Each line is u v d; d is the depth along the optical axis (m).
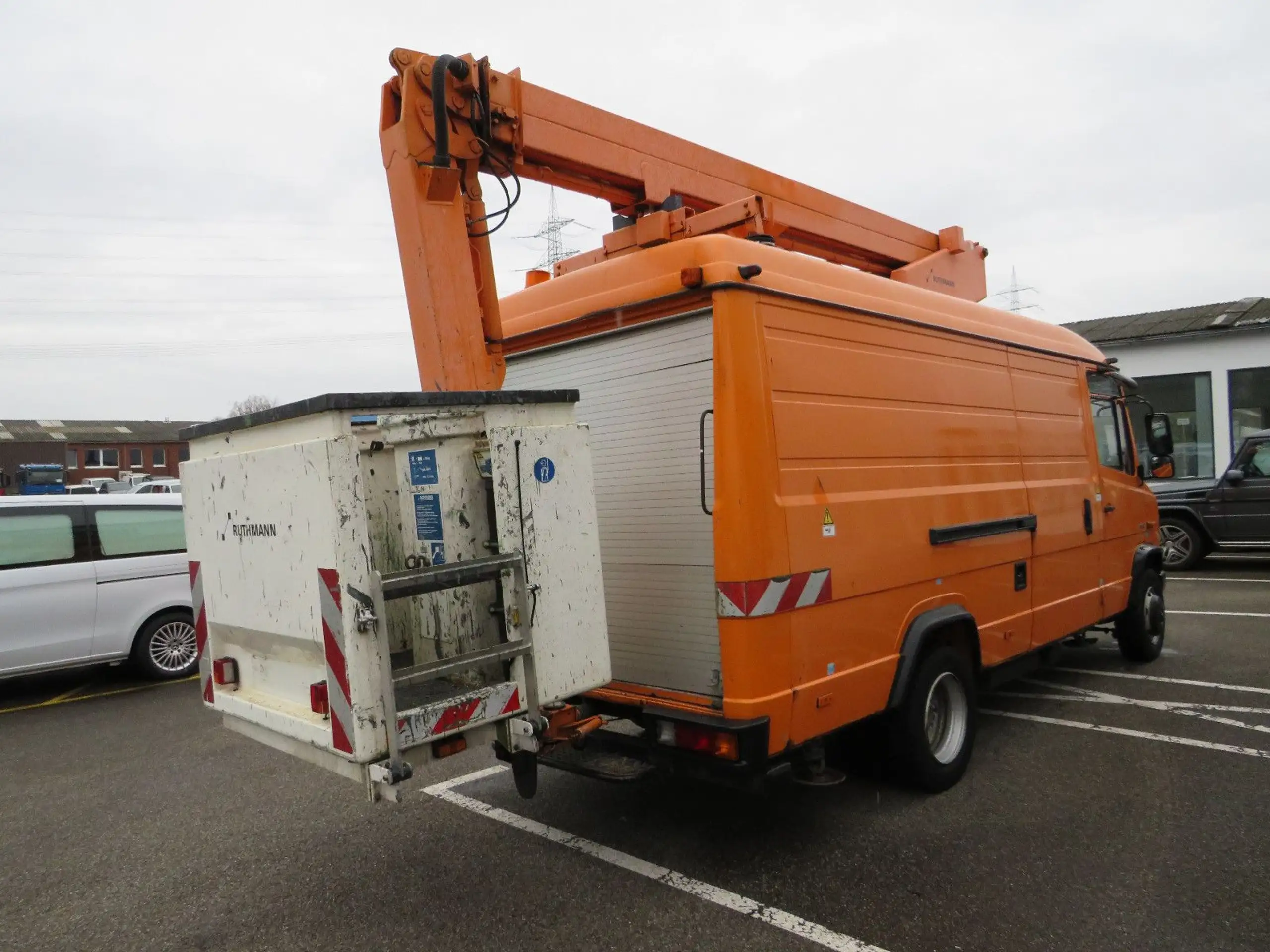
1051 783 4.82
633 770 3.93
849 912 3.48
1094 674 7.23
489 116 4.29
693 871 3.90
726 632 3.63
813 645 3.80
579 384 4.43
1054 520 5.92
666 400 3.97
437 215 4.10
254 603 3.41
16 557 7.62
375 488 3.71
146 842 4.56
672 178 5.34
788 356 3.83
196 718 7.05
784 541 3.66
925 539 4.54
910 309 4.70
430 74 4.13
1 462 51.34
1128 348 17.81
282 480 3.17
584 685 3.55
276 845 4.42
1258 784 4.67
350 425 2.97
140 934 3.58
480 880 3.90
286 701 3.39
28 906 3.88
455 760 5.67
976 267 7.78
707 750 3.64
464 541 3.42
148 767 5.86
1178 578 12.09
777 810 4.58
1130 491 7.25
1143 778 4.84
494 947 3.32
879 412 4.34
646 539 4.10
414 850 4.26
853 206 6.61
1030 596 5.59
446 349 4.09
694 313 3.81
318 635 3.04
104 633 7.98
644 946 3.28
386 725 2.92
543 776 5.30
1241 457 12.11
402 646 3.80
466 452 3.44
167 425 63.19
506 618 3.30
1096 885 3.63
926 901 3.55
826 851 4.05
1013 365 5.67
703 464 3.77
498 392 3.40
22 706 7.83
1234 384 16.77
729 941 3.30
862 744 4.58
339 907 3.71
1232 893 3.53
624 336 4.17
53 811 5.09
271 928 3.57
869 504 4.16
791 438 3.79
